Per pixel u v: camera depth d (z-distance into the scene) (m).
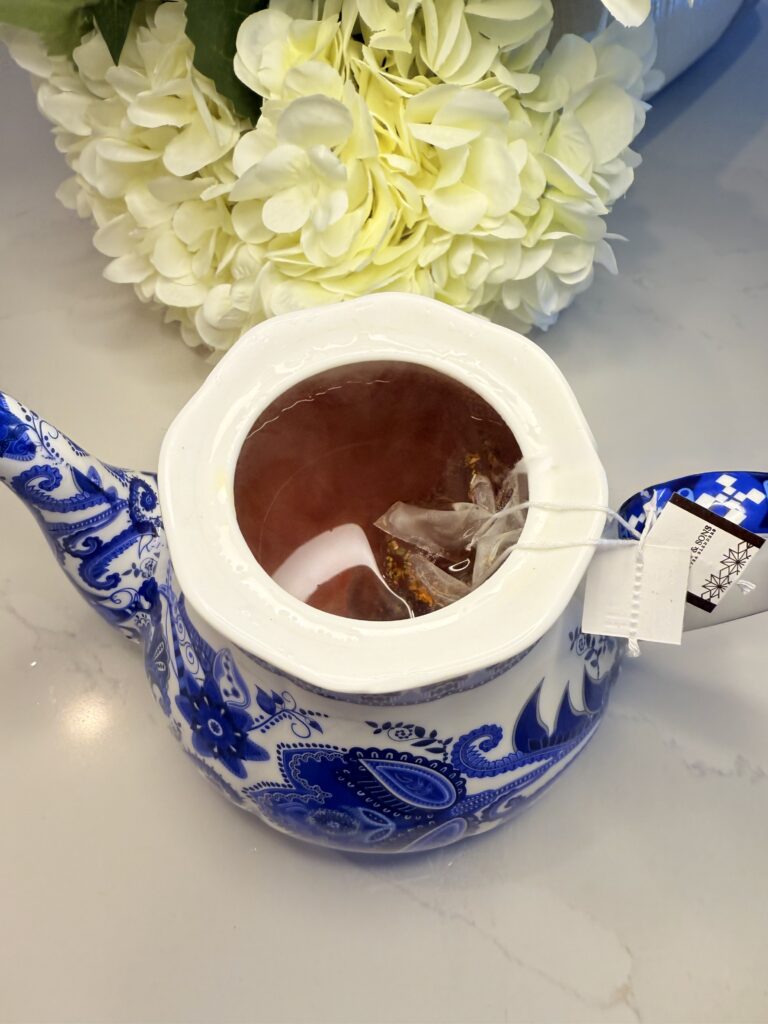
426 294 0.33
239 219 0.33
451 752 0.24
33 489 0.25
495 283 0.34
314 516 0.25
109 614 0.29
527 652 0.22
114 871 0.30
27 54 0.34
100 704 0.33
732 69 0.46
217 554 0.22
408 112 0.31
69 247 0.43
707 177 0.43
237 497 0.23
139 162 0.35
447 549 0.24
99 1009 0.28
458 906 0.29
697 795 0.31
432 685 0.20
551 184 0.34
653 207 0.42
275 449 0.24
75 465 0.26
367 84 0.31
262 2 0.31
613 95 0.34
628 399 0.38
